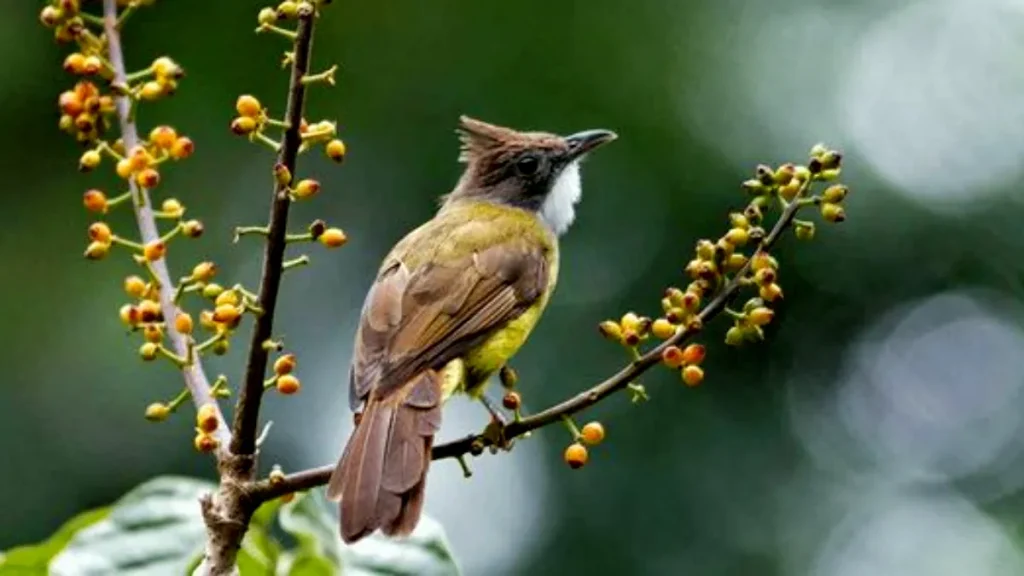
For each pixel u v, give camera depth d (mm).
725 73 14688
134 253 6863
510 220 9008
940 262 14523
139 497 7125
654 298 14242
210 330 6223
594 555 13969
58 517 14141
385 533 6426
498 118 14922
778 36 14828
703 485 14172
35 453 14281
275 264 5996
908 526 14438
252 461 6133
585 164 14492
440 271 8289
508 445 6660
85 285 14859
